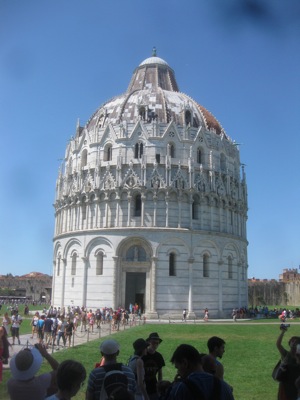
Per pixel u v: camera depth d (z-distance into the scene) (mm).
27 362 8523
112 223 78312
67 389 8320
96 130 85062
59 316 46312
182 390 8586
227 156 88812
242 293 86250
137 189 77750
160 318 73375
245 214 92000
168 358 31828
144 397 11727
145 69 102188
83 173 84812
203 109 95250
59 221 89812
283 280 197750
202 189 80688
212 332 50875
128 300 77000
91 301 76938
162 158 80438
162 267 75625
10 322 46188
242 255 87625
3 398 18047
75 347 36375
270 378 24875
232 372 26828
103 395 9945
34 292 185375
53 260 90188
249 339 44500
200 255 78375
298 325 62438
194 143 83125
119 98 92438
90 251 78938
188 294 75750
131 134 81375
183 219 78438
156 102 87562
